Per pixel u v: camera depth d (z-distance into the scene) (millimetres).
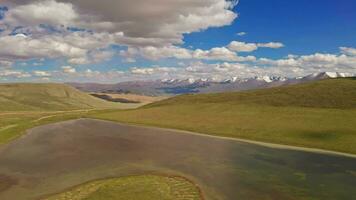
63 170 54875
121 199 40188
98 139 86062
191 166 55812
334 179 47312
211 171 52406
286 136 81062
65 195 42188
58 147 75312
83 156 65188
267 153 65812
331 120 93812
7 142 83125
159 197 40625
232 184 45375
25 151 71188
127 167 56062
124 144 78062
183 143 78562
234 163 57406
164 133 95875
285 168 53719
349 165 55469
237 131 91375
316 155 63500
